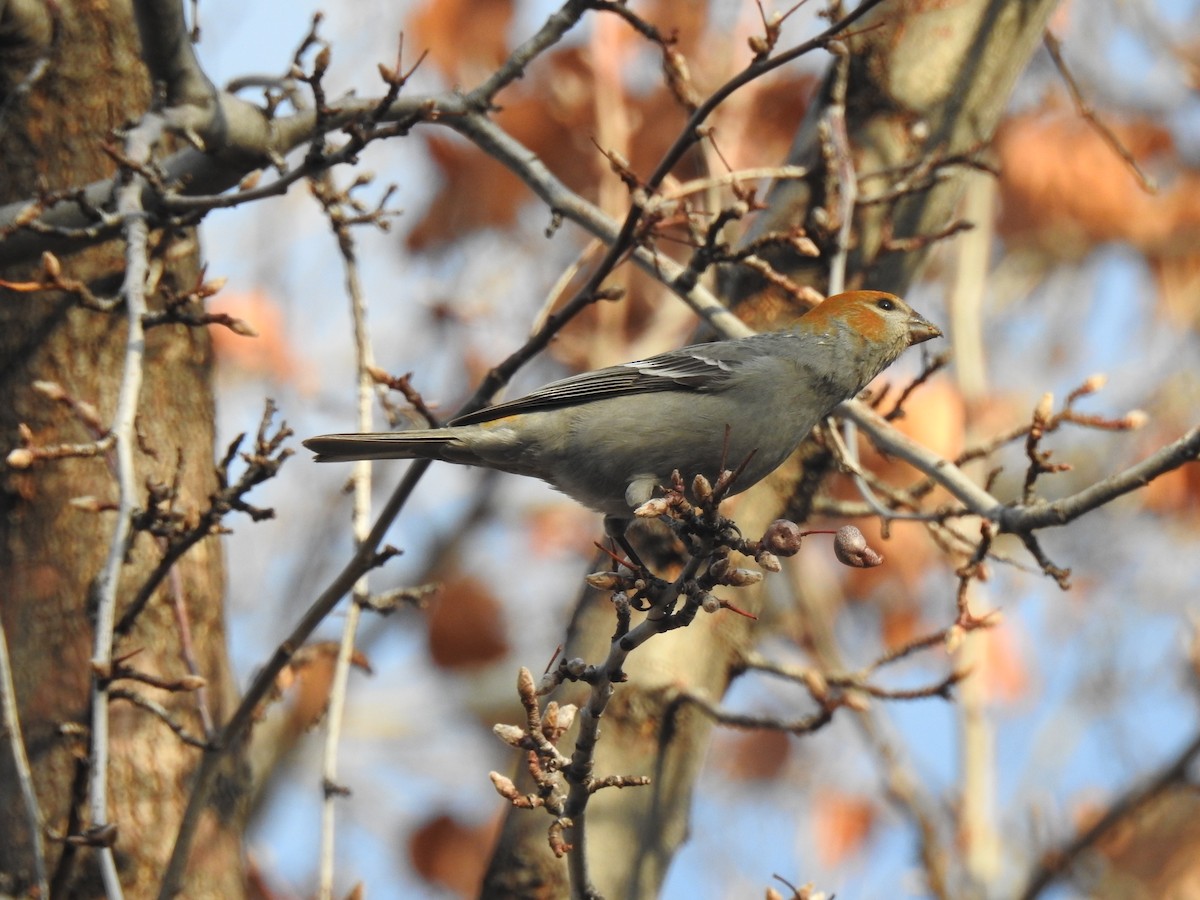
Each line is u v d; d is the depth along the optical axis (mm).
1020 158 14969
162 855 9664
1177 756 12695
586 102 14258
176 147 11219
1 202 10750
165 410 10609
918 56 11398
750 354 9609
